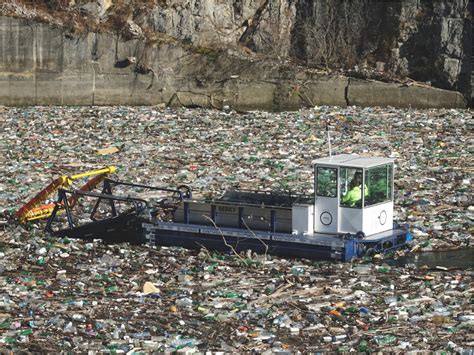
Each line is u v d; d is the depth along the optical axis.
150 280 69.19
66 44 161.62
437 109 156.88
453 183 100.69
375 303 63.66
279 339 57.44
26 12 163.50
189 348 55.56
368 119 143.62
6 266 72.62
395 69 169.38
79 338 57.19
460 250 77.75
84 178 102.50
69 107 158.25
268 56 169.88
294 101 161.00
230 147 122.12
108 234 79.56
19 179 103.38
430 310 62.03
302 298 64.62
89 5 167.25
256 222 75.94
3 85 160.38
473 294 65.19
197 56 164.00
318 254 72.81
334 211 73.81
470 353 54.53
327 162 73.69
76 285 67.88
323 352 55.25
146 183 101.12
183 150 120.31
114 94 163.00
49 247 77.00
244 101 161.62
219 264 72.38
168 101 162.62
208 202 77.19
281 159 114.19
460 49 165.38
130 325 59.56
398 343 56.38
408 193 95.31
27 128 136.25
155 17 168.75
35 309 62.47
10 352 55.03
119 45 162.88
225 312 61.75
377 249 74.12
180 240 76.81
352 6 173.25
